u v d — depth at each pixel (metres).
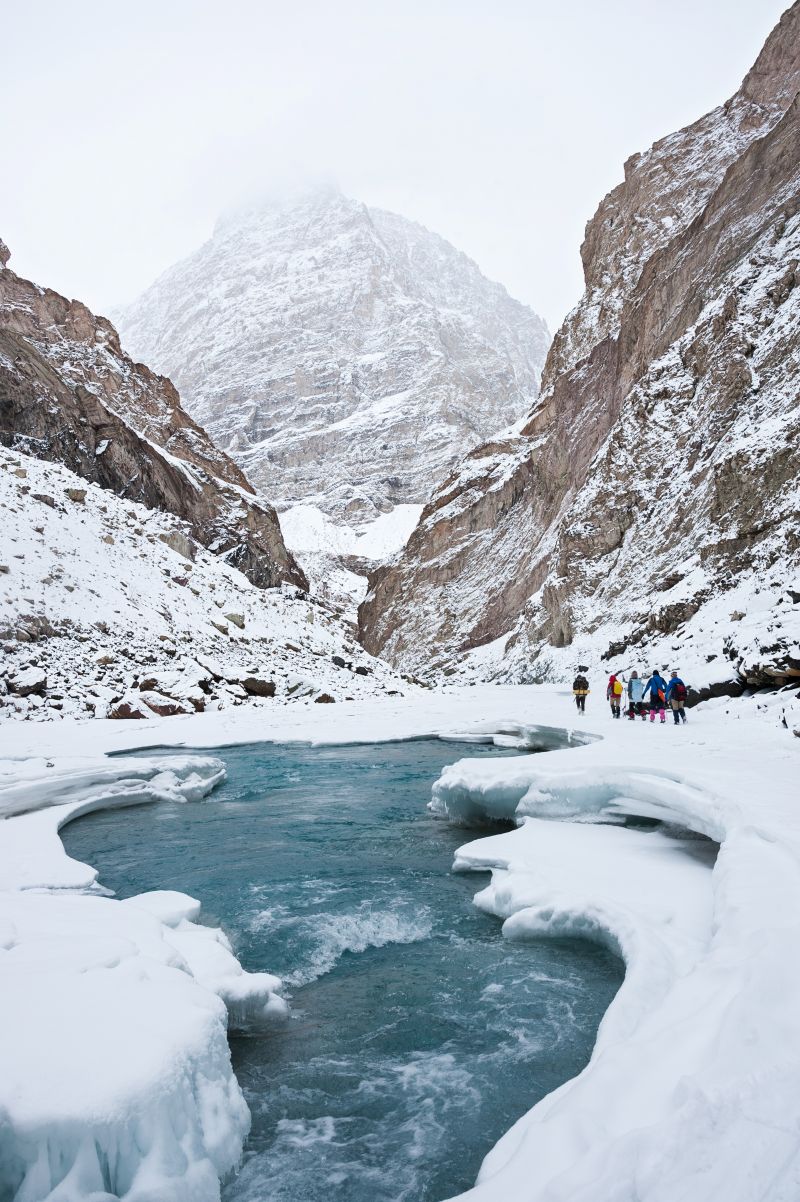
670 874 7.96
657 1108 3.46
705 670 20.22
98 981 4.92
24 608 24.48
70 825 12.46
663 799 9.23
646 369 49.31
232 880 9.57
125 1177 3.66
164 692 24.41
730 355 37.66
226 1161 4.27
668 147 64.19
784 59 59.03
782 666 16.53
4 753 15.53
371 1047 5.86
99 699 22.66
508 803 11.63
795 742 11.78
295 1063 5.66
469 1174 4.43
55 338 47.03
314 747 19.77
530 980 6.78
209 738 19.86
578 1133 3.45
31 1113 3.56
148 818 12.95
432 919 8.32
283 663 32.06
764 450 28.39
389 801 14.14
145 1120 3.76
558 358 71.19
